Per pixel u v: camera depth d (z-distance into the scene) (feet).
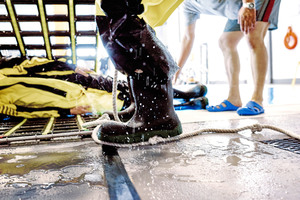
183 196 2.18
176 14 33.35
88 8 6.49
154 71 3.82
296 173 2.62
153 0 3.95
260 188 2.29
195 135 4.64
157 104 4.08
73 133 4.58
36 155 3.66
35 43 7.20
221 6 7.36
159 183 2.48
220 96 14.76
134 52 3.63
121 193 2.29
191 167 2.91
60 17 6.49
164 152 3.57
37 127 5.55
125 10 3.44
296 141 3.97
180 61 9.04
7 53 7.52
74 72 7.04
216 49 40.98
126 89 7.38
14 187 2.51
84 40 7.41
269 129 4.99
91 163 3.20
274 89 19.48
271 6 6.88
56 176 2.78
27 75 6.66
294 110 7.62
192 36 8.70
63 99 6.93
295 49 27.61
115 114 4.39
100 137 3.90
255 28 7.01
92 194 2.30
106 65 12.31
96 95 7.19
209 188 2.32
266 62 7.17
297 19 26.91
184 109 8.86
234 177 2.56
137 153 3.58
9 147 4.19
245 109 6.91
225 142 4.04
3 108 6.61
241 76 37.47
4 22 6.49
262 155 3.27
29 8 6.34
